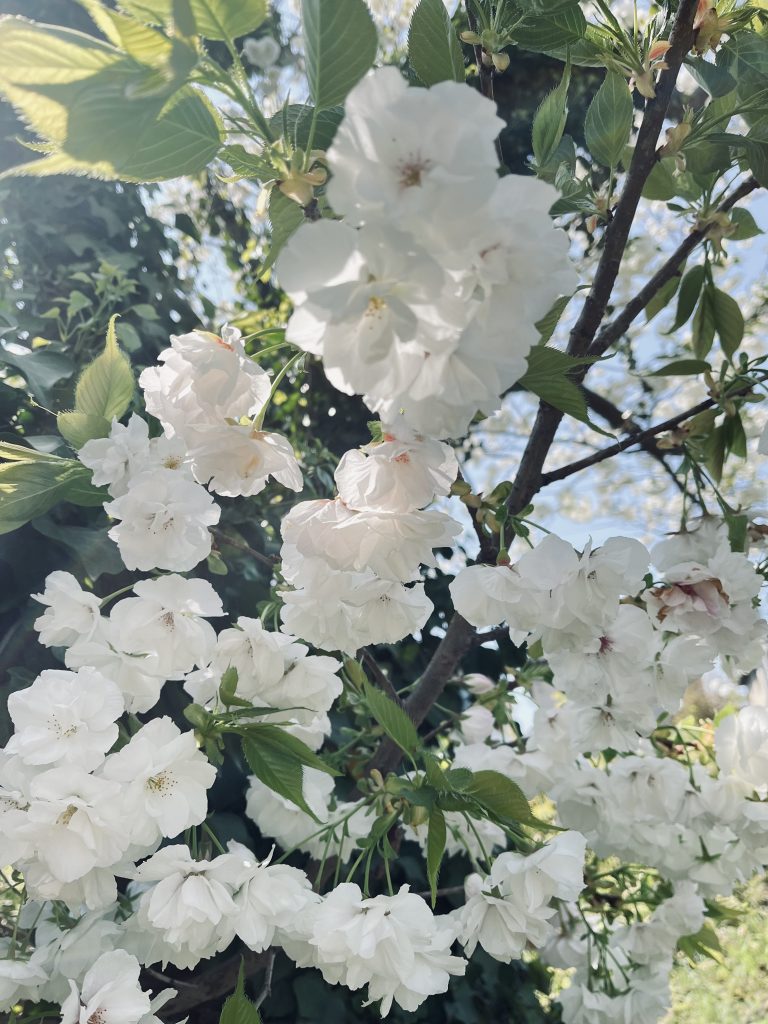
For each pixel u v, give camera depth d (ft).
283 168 0.81
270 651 1.19
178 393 0.89
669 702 1.32
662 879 1.87
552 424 1.34
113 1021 1.03
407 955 1.06
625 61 1.23
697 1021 4.05
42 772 1.02
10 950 1.15
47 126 0.61
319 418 2.88
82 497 1.17
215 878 1.09
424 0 0.89
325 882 1.76
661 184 1.42
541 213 0.61
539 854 1.18
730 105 1.31
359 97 0.56
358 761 1.55
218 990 1.50
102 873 1.03
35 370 1.86
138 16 0.62
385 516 0.86
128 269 2.58
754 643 1.42
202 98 0.75
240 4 0.67
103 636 1.15
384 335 0.58
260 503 2.28
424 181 0.54
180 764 1.07
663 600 1.22
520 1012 2.30
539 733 1.61
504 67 1.19
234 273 3.50
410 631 1.14
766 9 1.28
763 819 1.47
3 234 2.44
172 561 1.07
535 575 1.00
